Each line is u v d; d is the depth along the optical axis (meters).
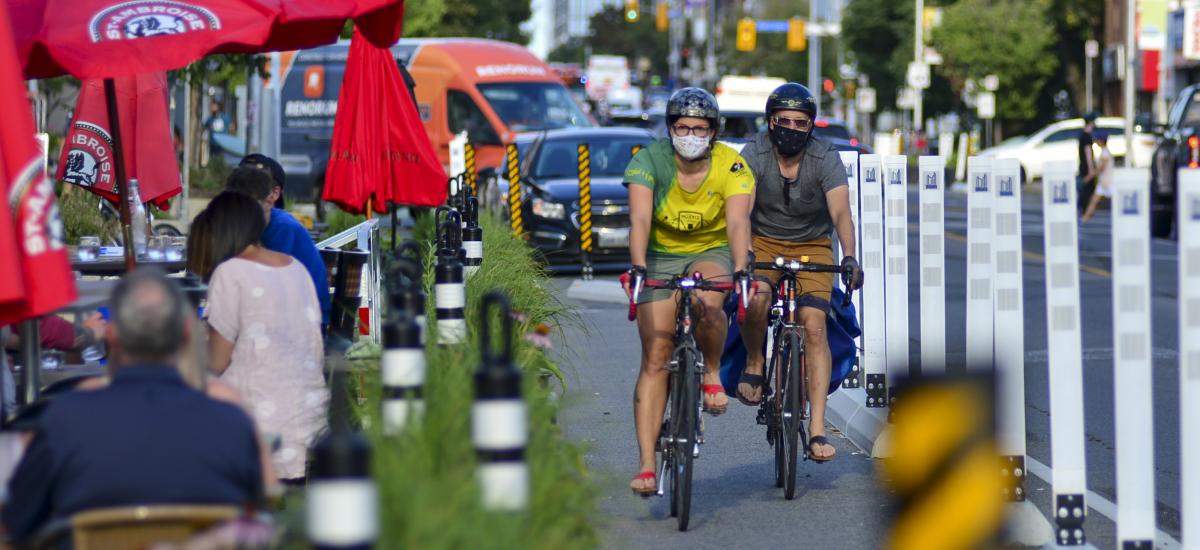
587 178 54.09
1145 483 16.53
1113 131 119.81
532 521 13.35
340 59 89.19
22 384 18.67
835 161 22.45
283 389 17.89
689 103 19.78
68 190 40.53
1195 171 14.98
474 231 34.31
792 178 22.48
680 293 20.14
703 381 21.05
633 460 24.70
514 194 55.19
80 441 11.98
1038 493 22.42
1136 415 16.48
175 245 28.28
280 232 22.98
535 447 15.71
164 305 12.28
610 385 32.34
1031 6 166.62
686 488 19.92
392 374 15.31
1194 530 15.34
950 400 11.64
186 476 12.05
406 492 12.30
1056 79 178.88
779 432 22.52
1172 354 36.38
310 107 89.69
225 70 69.31
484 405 12.99
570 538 14.80
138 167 30.62
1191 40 109.56
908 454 11.68
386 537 11.70
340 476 10.45
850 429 27.00
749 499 22.11
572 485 15.45
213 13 19.97
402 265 17.75
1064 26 172.50
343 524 10.44
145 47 19.39
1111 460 24.84
